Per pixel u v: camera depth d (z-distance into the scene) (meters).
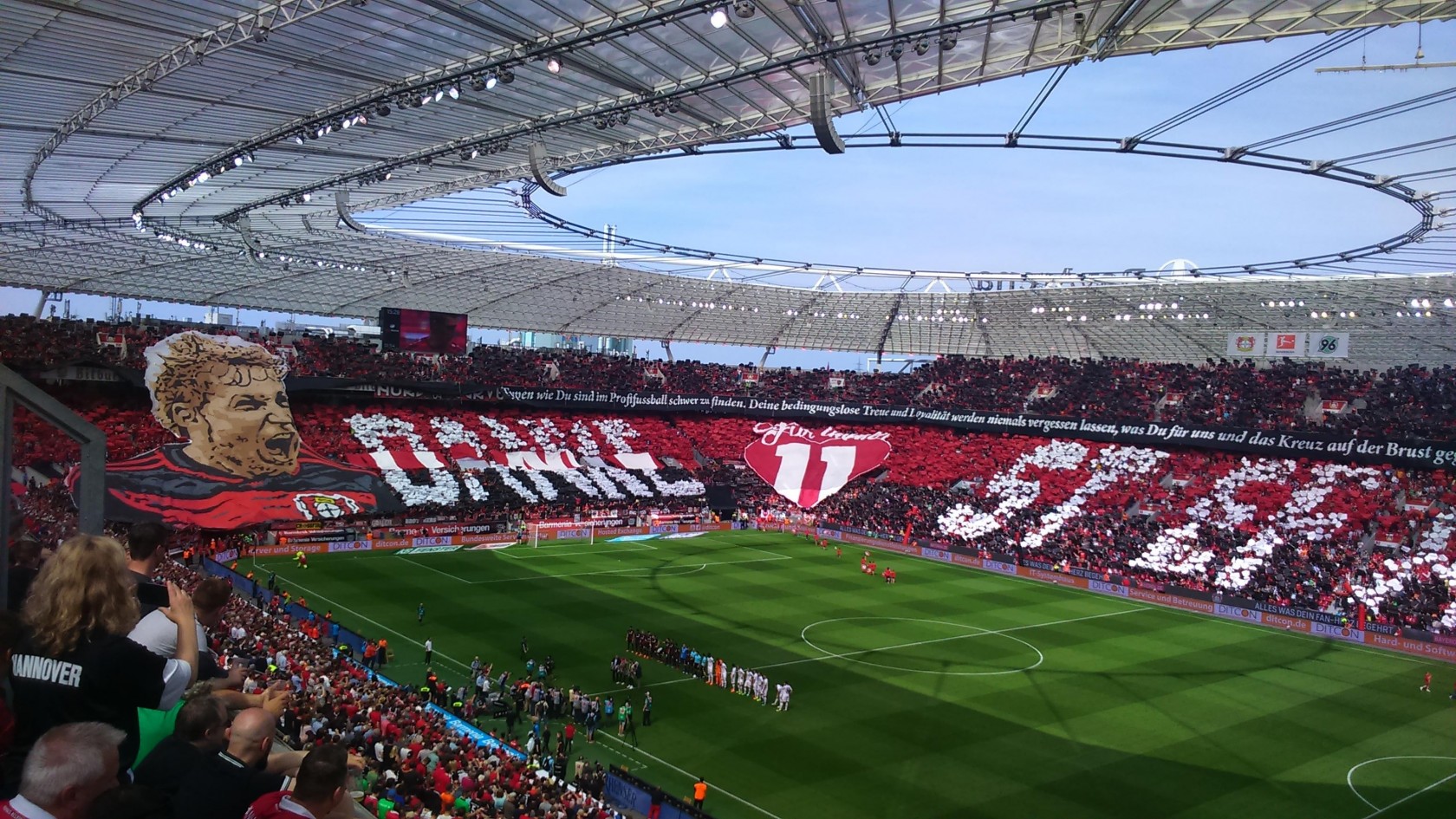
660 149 43.50
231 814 6.48
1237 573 63.28
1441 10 24.47
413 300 93.50
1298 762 34.47
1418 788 32.38
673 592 58.88
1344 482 70.06
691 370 108.50
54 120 39.53
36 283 82.06
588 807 25.64
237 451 66.62
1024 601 60.84
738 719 36.81
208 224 64.81
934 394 98.75
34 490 48.94
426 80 36.19
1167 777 32.53
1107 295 83.88
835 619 53.50
